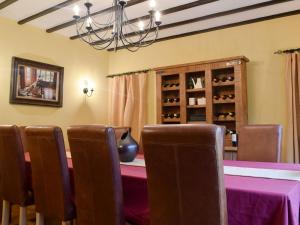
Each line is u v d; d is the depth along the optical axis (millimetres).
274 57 3680
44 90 4152
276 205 1156
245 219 1229
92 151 1468
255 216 1205
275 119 3635
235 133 3590
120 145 2240
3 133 2129
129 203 1652
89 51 4941
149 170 1212
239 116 3562
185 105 4039
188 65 4008
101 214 1475
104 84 5199
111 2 3248
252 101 3811
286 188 1276
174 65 4188
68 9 3502
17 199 2111
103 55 5215
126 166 2051
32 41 4062
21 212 2113
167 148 1132
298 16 3543
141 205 1600
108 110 5156
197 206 1080
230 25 3979
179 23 3902
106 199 1440
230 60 3678
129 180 1642
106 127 1407
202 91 4031
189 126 1076
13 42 3830
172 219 1152
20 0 3281
